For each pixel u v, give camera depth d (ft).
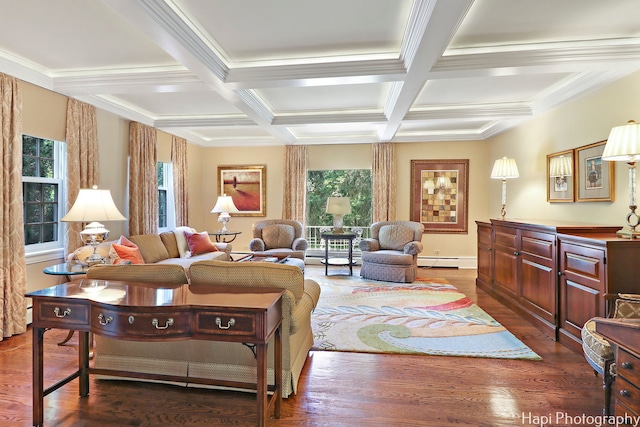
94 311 5.85
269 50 9.77
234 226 23.17
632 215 8.39
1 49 9.75
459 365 8.55
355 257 22.00
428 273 19.62
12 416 6.44
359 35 8.96
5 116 10.11
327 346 9.64
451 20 7.10
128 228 15.92
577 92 11.69
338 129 19.40
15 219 10.43
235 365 7.30
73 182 12.68
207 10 7.76
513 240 12.77
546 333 10.55
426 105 15.03
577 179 12.23
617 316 7.37
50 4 7.54
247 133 20.98
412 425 6.24
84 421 6.33
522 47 9.52
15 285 10.45
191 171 21.90
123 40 9.22
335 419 6.42
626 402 5.23
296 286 6.86
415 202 21.48
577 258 9.16
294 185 22.06
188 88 11.60
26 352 9.22
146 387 7.50
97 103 13.57
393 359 8.89
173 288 6.61
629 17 8.03
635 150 7.88
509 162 14.71
